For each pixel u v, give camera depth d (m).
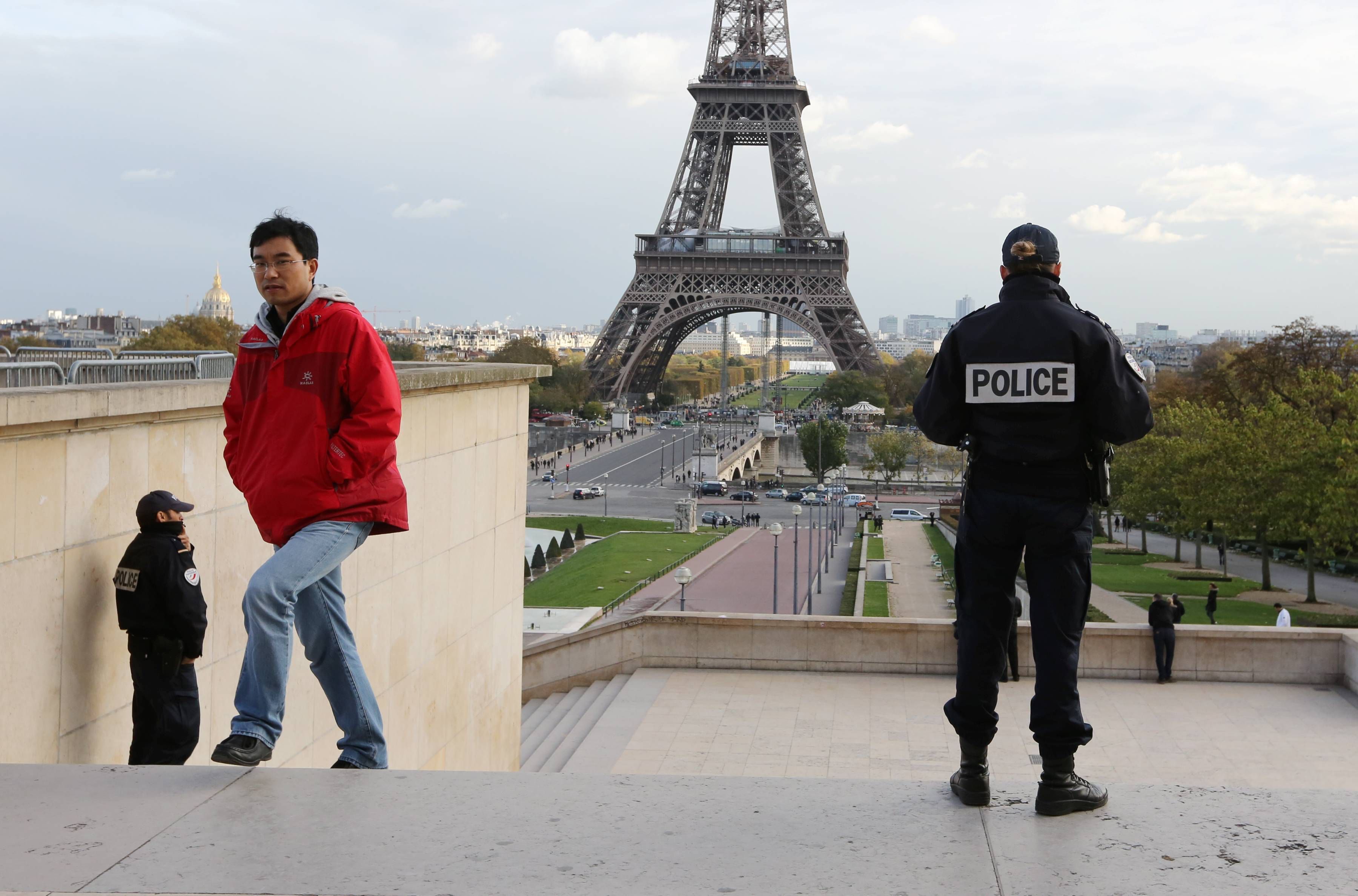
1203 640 21.17
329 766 12.24
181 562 8.16
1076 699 5.55
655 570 81.88
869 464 179.38
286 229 6.86
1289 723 18.61
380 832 5.07
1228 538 70.69
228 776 5.74
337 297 6.88
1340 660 20.91
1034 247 6.04
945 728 18.67
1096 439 5.91
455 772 5.85
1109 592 61.84
